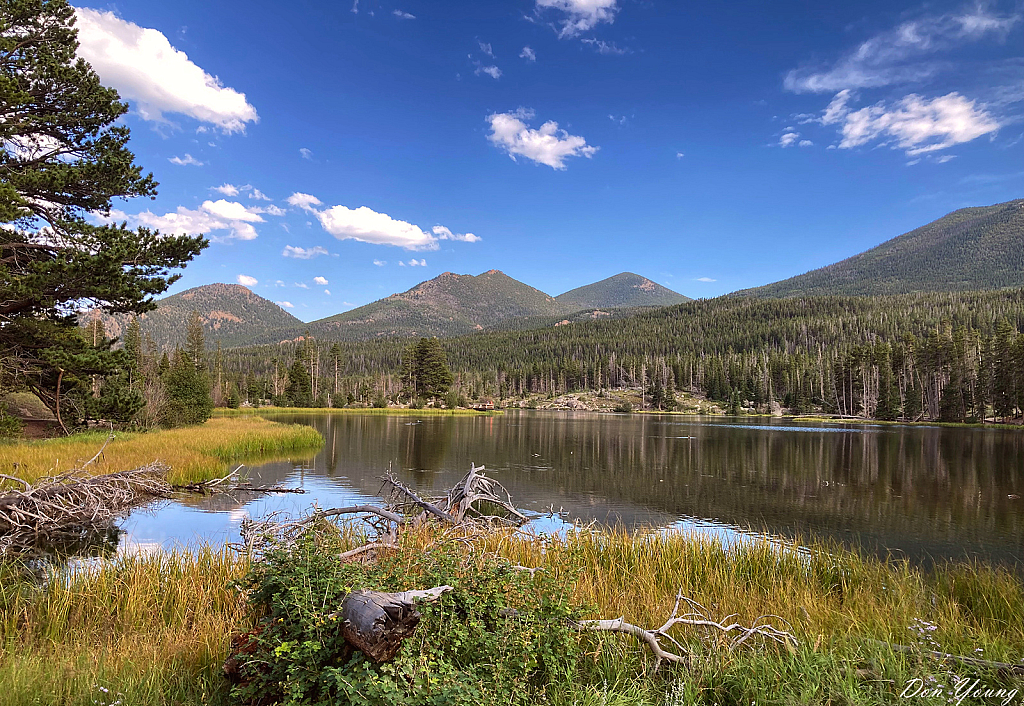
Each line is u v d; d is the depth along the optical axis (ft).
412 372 363.35
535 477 81.00
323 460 93.71
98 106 58.54
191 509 52.11
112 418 90.38
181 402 125.90
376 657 11.32
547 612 15.69
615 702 13.30
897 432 191.72
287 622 13.00
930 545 45.52
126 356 69.62
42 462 55.01
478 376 557.33
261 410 301.84
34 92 55.67
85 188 57.26
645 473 86.22
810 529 50.85
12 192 48.08
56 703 13.29
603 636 17.29
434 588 13.75
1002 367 239.30
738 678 15.17
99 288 53.88
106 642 19.12
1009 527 52.06
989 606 25.02
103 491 48.83
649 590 25.36
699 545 34.76
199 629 18.74
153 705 13.26
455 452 111.34
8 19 55.26
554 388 578.66
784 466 95.86
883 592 27.02
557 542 32.24
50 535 41.14
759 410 402.31
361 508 36.09
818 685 14.53
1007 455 114.73
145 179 61.00
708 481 78.69
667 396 453.17
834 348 474.08
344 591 13.16
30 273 52.85
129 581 24.99
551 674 14.15
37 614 21.89
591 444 135.44
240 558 26.99
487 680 12.55
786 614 22.11
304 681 11.77
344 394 370.73
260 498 58.70
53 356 61.57
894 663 15.62
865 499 65.92
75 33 59.88
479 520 39.24
